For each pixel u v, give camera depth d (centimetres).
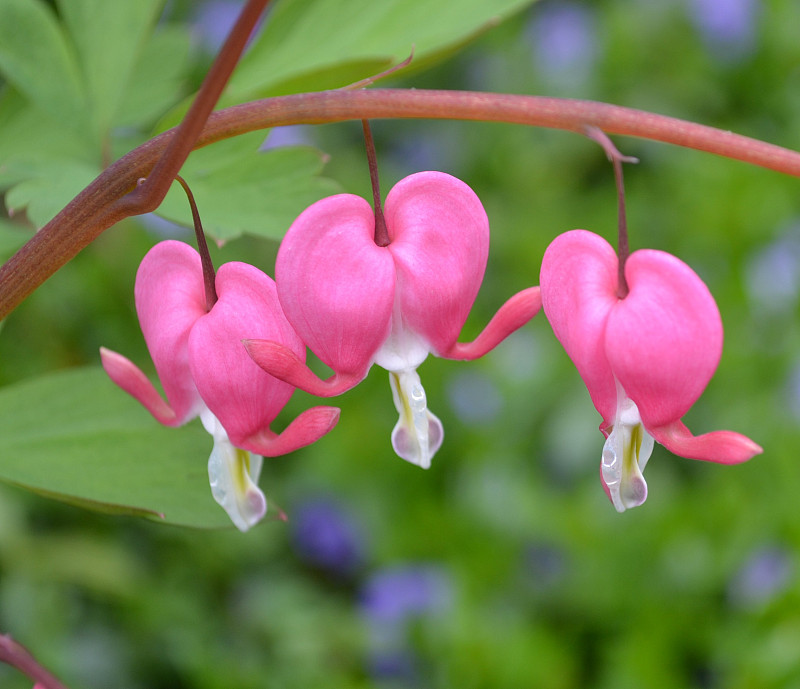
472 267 35
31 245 35
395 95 35
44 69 40
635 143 87
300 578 74
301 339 35
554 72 93
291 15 41
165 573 71
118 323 74
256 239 76
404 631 68
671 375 34
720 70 92
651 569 65
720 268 78
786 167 35
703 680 62
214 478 36
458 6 41
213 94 34
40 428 39
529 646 63
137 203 35
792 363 71
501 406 74
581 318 35
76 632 67
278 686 67
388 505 74
